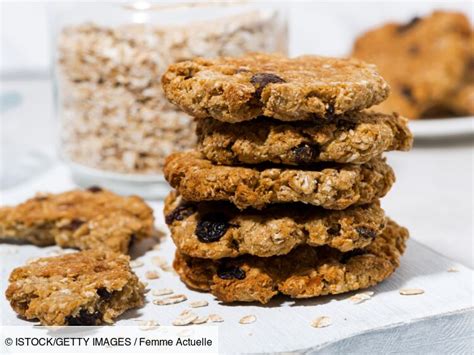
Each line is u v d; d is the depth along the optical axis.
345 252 0.37
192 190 0.36
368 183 0.36
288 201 0.35
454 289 0.37
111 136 0.52
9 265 0.41
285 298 0.37
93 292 0.35
